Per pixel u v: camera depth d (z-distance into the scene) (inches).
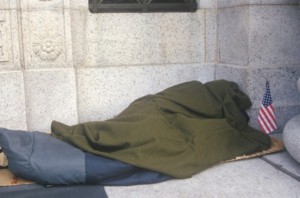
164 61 145.7
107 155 103.0
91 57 138.9
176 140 113.3
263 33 134.3
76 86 135.1
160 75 144.6
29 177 101.3
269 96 126.7
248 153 116.9
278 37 135.7
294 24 136.6
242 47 137.0
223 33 146.6
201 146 113.6
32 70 128.9
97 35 138.7
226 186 101.4
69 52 132.3
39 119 130.8
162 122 116.1
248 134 124.1
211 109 128.3
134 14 141.3
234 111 129.5
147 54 144.0
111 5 139.6
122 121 116.9
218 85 135.0
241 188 100.3
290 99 137.7
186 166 107.0
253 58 134.7
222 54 148.3
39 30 128.7
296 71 137.3
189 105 126.8
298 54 138.1
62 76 131.6
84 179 101.6
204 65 148.3
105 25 139.1
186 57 147.6
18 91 127.1
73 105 133.6
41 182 101.4
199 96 130.2
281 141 125.8
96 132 111.6
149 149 106.9
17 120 127.8
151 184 103.0
